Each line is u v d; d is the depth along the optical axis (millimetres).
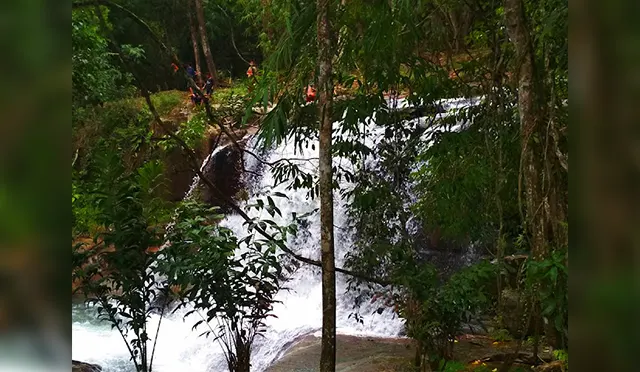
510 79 3746
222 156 10047
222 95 10219
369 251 3928
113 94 6422
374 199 4031
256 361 5695
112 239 3135
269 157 9188
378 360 4832
